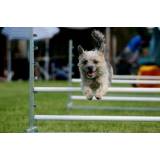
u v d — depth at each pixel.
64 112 13.43
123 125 11.02
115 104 15.79
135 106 15.15
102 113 13.30
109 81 10.06
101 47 9.56
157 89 11.14
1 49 25.16
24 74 25.39
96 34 9.70
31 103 9.77
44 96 18.25
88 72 9.28
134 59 24.44
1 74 25.41
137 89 11.14
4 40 25.08
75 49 17.33
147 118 9.54
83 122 11.55
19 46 25.39
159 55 20.75
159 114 13.14
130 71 24.36
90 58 9.38
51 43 24.70
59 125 11.12
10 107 13.98
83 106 14.30
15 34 19.88
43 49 25.03
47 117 9.71
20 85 22.30
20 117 11.97
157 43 21.03
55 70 25.17
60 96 18.33
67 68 25.12
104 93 9.41
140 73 19.81
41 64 25.28
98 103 16.14
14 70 25.36
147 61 20.95
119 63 24.58
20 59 25.27
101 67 9.42
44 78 25.03
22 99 16.34
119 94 19.56
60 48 24.89
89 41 21.72
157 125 11.06
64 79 25.09
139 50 24.83
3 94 18.11
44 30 18.09
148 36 24.45
